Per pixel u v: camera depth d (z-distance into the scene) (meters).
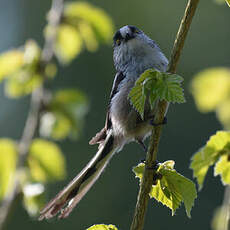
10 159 7.19
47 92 7.66
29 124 7.48
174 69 5.14
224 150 5.07
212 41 18.94
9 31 20.31
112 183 17.50
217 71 6.07
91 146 17.44
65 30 8.09
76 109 7.55
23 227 15.87
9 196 6.96
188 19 5.07
